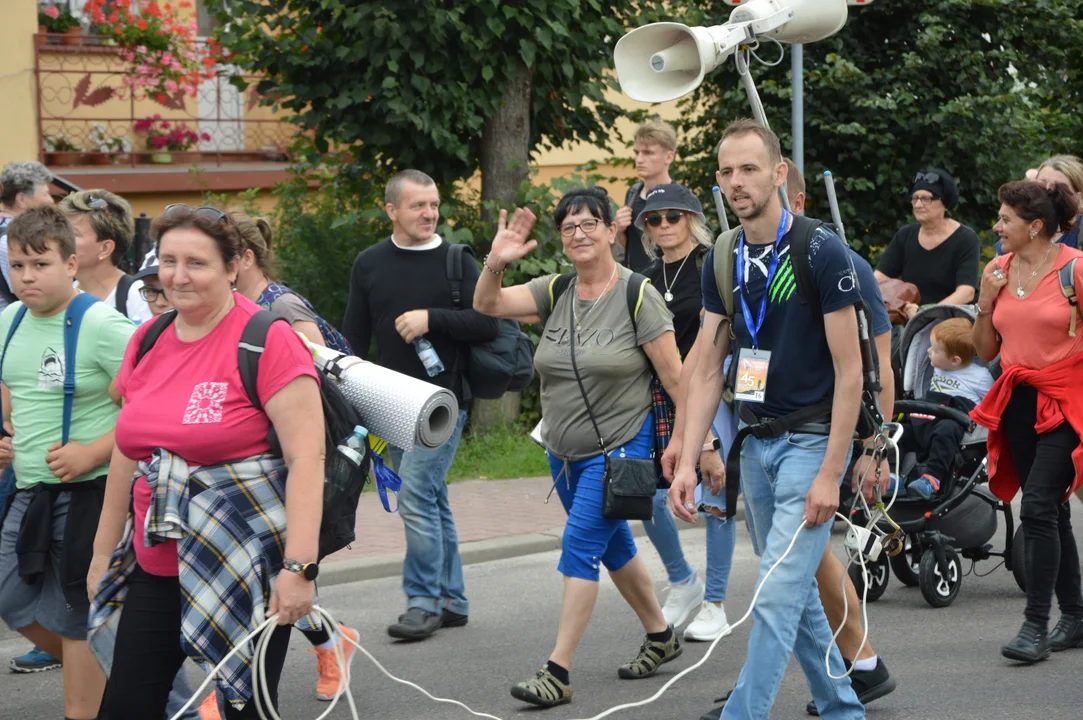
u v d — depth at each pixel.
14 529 5.64
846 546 5.80
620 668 7.05
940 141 16.33
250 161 17.77
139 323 6.08
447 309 7.87
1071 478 7.13
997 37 16.64
